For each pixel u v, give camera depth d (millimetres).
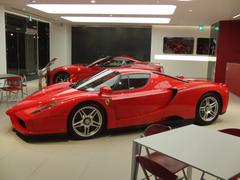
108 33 12641
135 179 1999
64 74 7824
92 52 12820
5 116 4723
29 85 8742
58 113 3369
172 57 12594
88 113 3580
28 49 10750
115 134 3881
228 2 6039
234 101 6766
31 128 3336
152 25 12312
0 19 7133
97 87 3867
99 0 6195
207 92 4340
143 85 3953
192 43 12414
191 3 6254
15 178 2551
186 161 1609
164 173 1570
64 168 2789
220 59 9898
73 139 3594
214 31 10805
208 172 1486
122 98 3701
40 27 11609
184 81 4324
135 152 1960
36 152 3172
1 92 6594
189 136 2057
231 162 1609
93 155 3143
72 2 6559
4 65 7359
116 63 8414
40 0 6383
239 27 9531
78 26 12656
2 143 3428
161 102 3996
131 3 6469
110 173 2711
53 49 12133
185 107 4164
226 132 2342
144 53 12656
